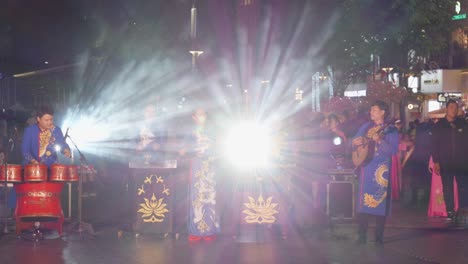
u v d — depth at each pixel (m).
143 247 12.19
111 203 18.27
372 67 32.69
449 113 15.76
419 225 14.95
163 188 13.02
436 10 29.62
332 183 14.73
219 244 12.51
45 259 11.10
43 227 13.25
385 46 30.14
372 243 12.62
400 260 11.07
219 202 12.94
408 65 33.56
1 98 40.66
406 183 24.73
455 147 15.64
